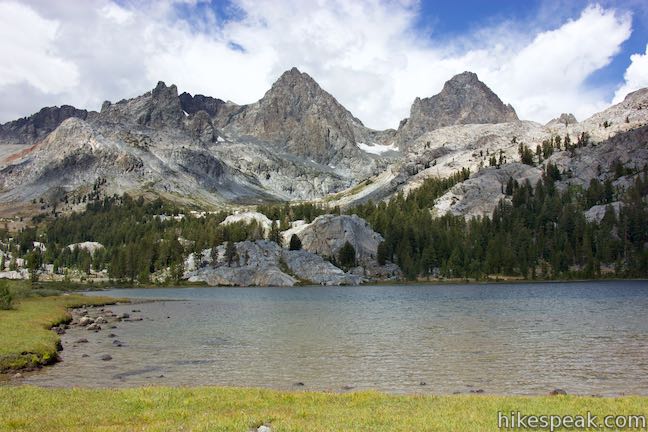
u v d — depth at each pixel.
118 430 20.83
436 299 120.75
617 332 60.06
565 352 48.09
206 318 84.69
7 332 52.47
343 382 37.38
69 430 21.08
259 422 22.48
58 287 177.88
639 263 191.38
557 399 27.92
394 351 50.12
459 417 23.41
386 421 22.55
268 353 50.00
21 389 30.22
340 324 73.62
